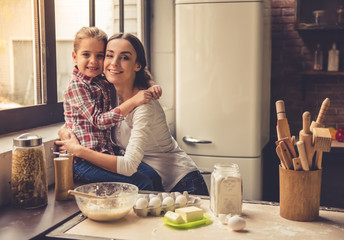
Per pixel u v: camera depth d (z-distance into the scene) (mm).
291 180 1329
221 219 1312
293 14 3836
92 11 2473
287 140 1355
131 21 2998
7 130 1956
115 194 1477
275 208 1465
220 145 2971
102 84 1931
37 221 1335
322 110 1372
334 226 1293
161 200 1467
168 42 3164
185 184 2113
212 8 2887
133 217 1374
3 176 1509
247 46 2877
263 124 3100
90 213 1313
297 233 1233
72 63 2439
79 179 1820
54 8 2215
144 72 1979
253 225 1298
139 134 1800
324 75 3822
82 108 1817
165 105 3221
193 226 1286
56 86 2289
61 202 1532
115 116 1776
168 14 3137
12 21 1952
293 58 3875
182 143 3039
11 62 1965
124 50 1824
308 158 1341
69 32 2369
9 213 1411
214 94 2945
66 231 1254
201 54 2936
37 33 2145
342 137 3471
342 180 3316
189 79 2975
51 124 2260
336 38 3768
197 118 2988
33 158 1454
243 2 2850
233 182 1366
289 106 3910
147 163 2092
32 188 1451
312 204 1329
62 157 1564
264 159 3254
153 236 1212
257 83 2908
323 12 3553
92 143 1825
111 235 1220
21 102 2072
